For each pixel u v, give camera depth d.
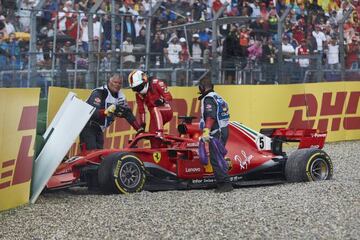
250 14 55.22
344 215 20.91
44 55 41.06
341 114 51.88
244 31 51.25
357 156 41.34
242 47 50.66
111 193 27.16
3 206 23.75
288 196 25.22
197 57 50.03
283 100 48.66
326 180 30.30
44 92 40.91
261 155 30.78
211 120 27.72
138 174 27.59
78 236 19.41
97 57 42.47
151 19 47.97
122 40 45.62
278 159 31.00
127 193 27.20
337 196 24.64
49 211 23.62
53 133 27.12
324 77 55.53
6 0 42.06
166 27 48.78
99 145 31.11
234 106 46.56
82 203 25.06
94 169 27.86
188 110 43.25
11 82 39.72
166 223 20.70
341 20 56.56
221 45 51.75
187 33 49.78
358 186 27.12
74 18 44.31
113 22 44.16
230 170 29.58
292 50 55.72
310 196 24.89
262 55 51.88
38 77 40.72
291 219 20.59
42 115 32.06
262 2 56.03
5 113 23.56
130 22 46.12
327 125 51.00
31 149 25.78
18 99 24.47
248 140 30.72
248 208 22.80
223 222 20.52
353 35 61.44
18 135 24.64
